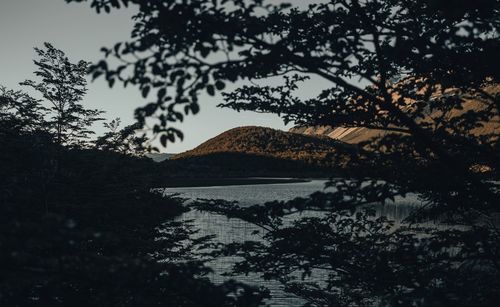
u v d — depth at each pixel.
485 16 4.18
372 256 5.72
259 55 3.88
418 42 4.00
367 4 5.19
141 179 12.27
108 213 10.55
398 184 4.70
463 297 4.25
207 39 3.51
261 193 110.56
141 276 3.67
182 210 12.71
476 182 4.38
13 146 9.81
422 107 5.19
